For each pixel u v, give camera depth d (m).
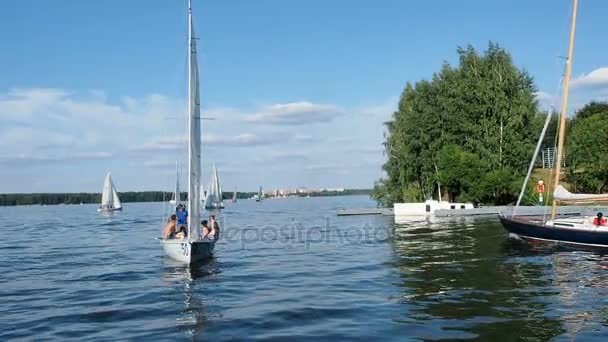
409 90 70.69
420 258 23.69
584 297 14.98
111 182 117.12
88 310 15.04
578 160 60.06
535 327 11.87
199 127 25.55
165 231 25.81
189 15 24.91
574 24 29.25
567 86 29.34
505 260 22.56
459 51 68.75
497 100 63.81
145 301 16.12
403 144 65.88
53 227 63.25
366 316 13.34
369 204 134.50
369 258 24.58
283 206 137.00
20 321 13.88
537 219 30.73
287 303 15.20
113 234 48.12
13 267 25.62
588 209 50.59
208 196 114.44
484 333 11.52
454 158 62.47
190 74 24.83
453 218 50.44
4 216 109.38
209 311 14.47
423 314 13.32
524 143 63.97
